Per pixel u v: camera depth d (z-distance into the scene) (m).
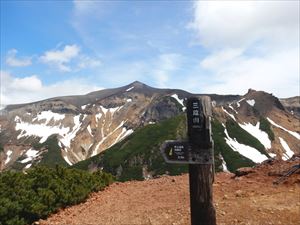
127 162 174.25
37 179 15.45
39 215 13.49
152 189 15.84
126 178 164.88
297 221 10.11
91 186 16.58
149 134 195.75
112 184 18.17
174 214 11.83
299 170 13.89
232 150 177.38
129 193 15.73
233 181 14.95
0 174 14.92
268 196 12.30
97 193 16.41
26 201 13.46
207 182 6.20
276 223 10.15
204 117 6.15
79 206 14.60
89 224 12.05
